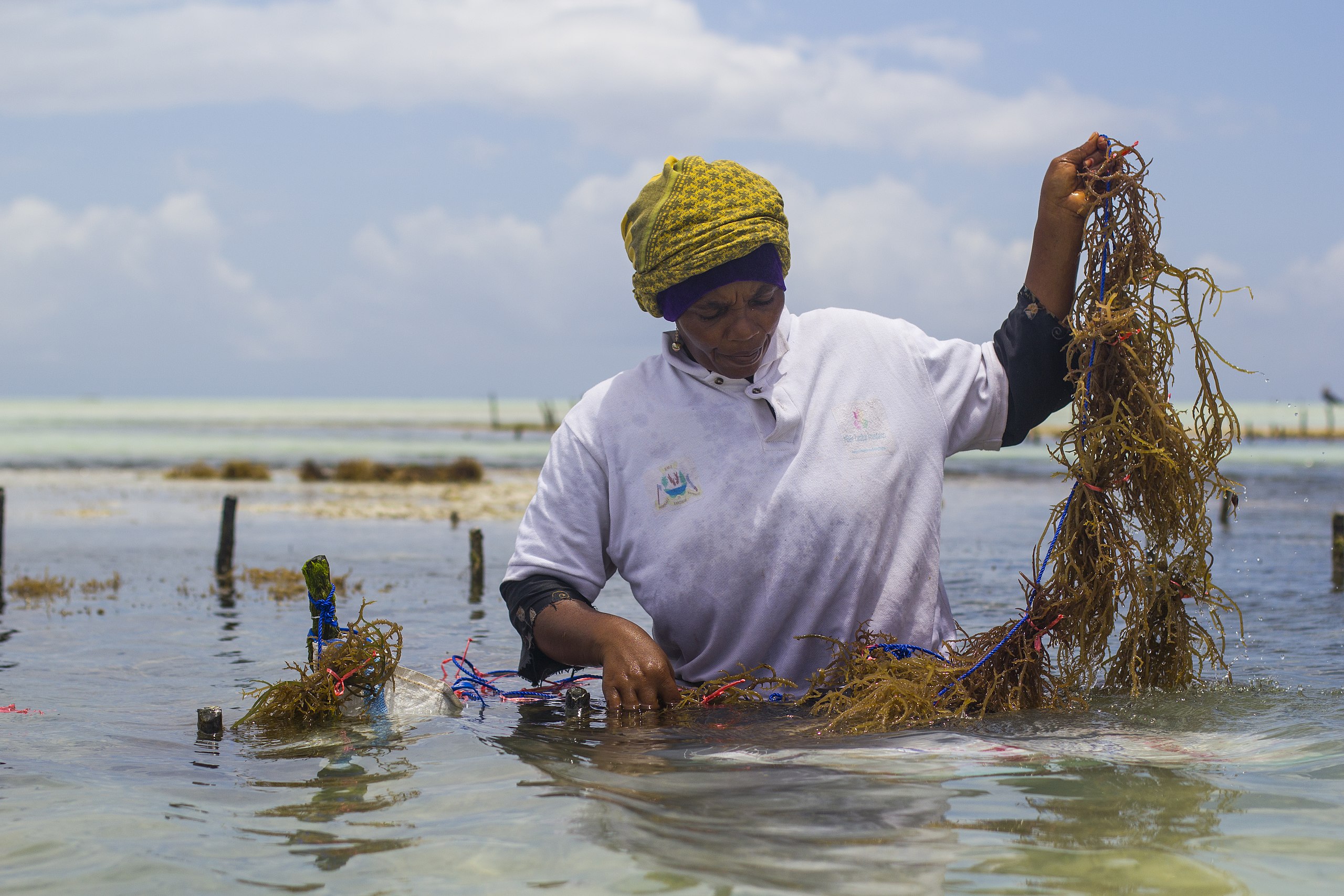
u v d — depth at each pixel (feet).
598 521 11.22
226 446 191.31
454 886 6.12
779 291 10.29
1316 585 25.66
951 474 108.58
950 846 6.52
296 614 23.88
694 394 10.82
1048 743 9.13
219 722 10.85
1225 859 6.22
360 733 10.55
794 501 10.41
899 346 10.99
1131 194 10.92
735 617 10.62
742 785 7.99
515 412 577.02
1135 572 10.90
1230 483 11.12
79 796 8.36
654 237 10.18
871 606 10.64
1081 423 10.93
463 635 19.26
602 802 7.66
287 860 6.71
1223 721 9.91
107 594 28.17
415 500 74.95
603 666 10.57
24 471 115.85
